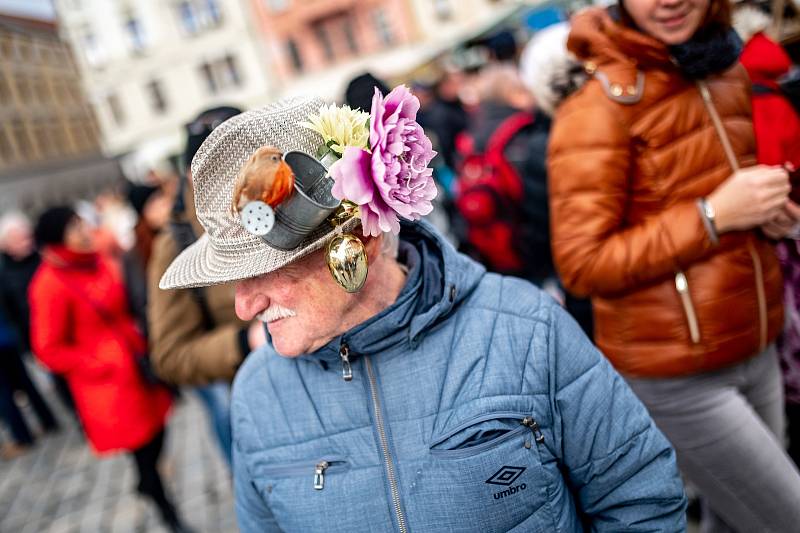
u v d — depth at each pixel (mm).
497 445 1020
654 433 1135
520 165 2830
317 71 30531
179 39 31484
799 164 1691
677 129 1457
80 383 3123
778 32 2139
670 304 1494
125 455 4910
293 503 1095
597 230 1464
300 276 990
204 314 2133
